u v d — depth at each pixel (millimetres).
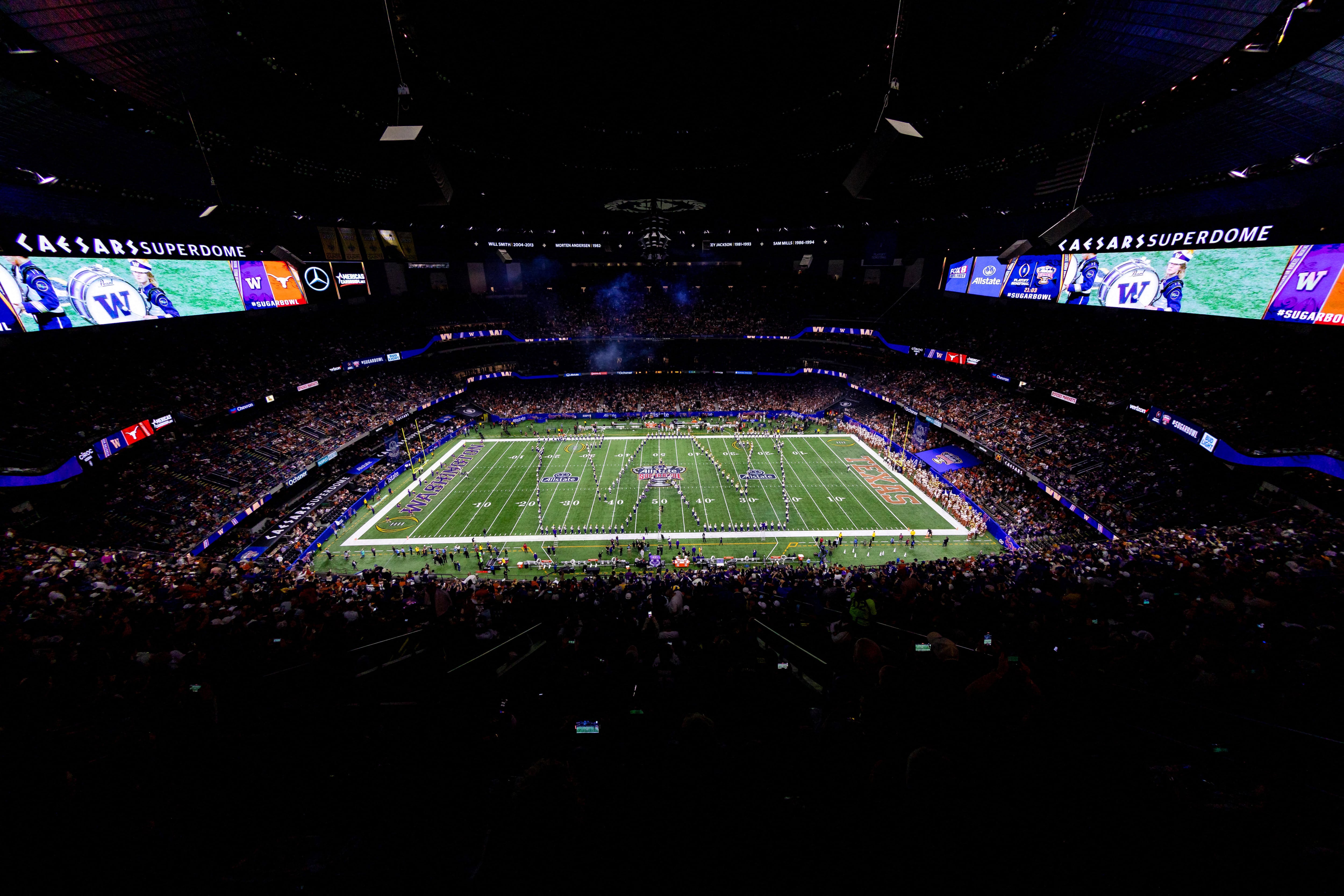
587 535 43344
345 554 41031
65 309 32656
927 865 3166
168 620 15188
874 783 4047
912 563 31516
